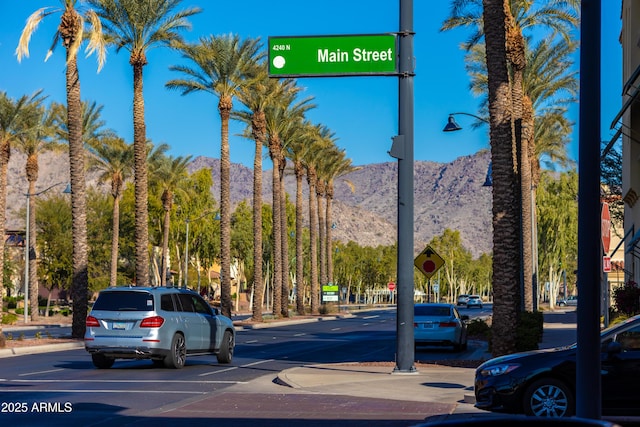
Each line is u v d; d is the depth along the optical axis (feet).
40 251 318.86
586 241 30.96
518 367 51.34
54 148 257.55
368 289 624.59
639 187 149.69
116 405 60.13
